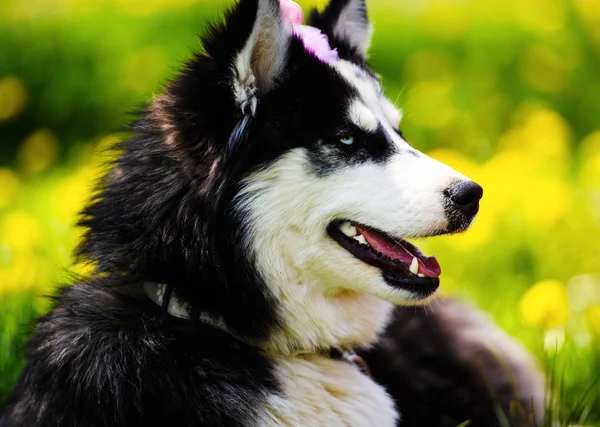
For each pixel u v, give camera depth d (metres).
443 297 4.99
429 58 11.14
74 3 12.38
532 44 11.72
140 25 11.74
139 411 3.30
